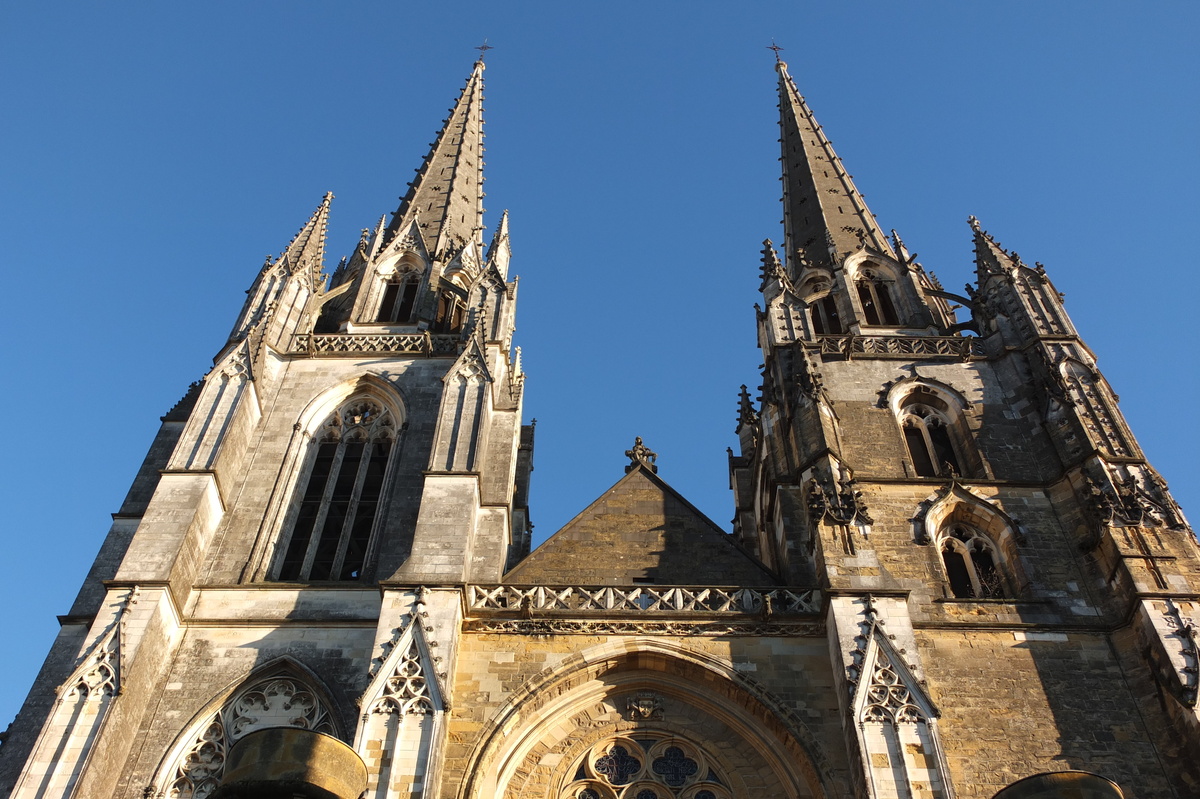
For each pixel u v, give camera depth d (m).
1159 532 52.72
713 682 48.88
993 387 65.19
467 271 81.12
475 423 59.38
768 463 64.00
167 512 53.91
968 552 56.75
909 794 41.59
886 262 80.56
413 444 61.84
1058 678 48.81
